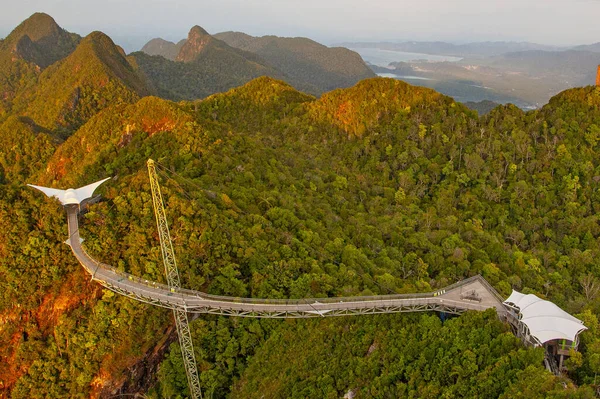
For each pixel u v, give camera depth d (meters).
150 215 110.25
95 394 97.69
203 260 104.56
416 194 164.00
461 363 79.69
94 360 98.62
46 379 99.44
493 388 73.31
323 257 110.94
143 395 97.44
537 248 138.12
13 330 105.19
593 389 70.62
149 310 100.62
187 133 150.50
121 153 153.75
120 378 97.69
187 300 95.12
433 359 82.62
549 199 156.12
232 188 129.38
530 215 150.50
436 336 86.06
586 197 156.50
